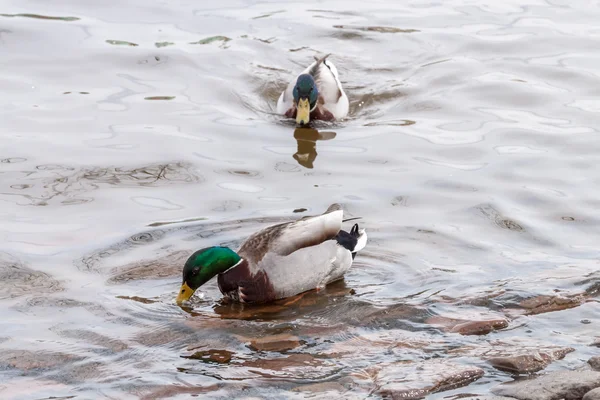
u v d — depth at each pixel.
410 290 11.55
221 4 24.11
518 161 15.66
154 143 16.41
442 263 12.24
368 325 10.73
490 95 19.00
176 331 10.56
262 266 11.55
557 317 10.77
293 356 9.96
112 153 15.88
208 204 14.05
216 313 11.18
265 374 9.53
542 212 13.76
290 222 12.08
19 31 21.50
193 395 9.12
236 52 21.16
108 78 19.42
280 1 24.59
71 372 9.57
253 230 13.12
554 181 14.84
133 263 12.15
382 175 15.28
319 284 11.95
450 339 10.30
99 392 9.16
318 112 18.19
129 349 10.09
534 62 20.69
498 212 13.75
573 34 22.33
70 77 19.36
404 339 10.31
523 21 23.27
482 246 12.70
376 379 9.28
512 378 9.38
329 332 10.59
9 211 13.59
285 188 14.77
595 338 10.21
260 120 18.14
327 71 18.88
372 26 23.06
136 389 9.23
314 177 15.25
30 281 11.59
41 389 9.21
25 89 18.64
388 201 14.23
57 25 21.98
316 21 23.27
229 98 18.97
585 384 8.75
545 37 22.14
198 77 19.77
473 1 24.78
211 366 9.74
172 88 19.16
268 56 21.16
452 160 15.85
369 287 11.74
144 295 11.39
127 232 12.99
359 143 16.92
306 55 21.36
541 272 11.91
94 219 13.42
